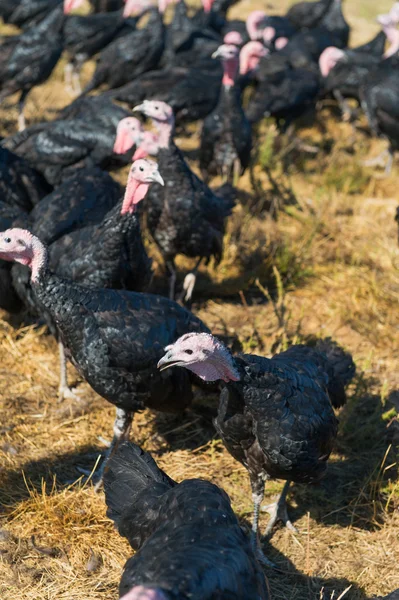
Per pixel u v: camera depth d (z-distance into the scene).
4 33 17.52
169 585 3.95
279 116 13.68
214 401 7.67
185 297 9.02
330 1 17.50
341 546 6.26
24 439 7.16
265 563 6.03
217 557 4.20
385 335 8.95
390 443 7.31
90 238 7.42
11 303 8.17
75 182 8.35
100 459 6.98
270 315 9.16
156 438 7.28
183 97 12.62
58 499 6.42
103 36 15.15
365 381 7.77
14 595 5.61
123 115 10.13
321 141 14.43
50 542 6.08
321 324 9.10
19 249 6.07
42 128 10.10
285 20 17.70
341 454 7.21
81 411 7.57
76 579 5.78
